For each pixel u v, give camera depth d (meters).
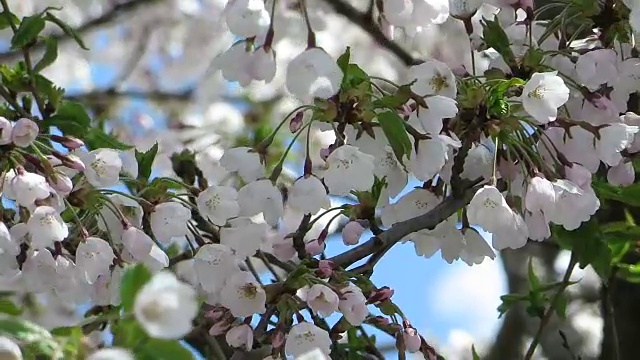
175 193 1.13
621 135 1.07
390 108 1.03
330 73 1.01
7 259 1.02
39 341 0.84
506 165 1.07
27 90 1.15
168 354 0.83
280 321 1.02
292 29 1.39
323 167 1.07
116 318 0.86
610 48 1.11
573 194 1.06
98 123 1.29
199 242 1.11
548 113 1.04
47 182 1.02
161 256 1.05
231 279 1.03
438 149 1.03
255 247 1.08
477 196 1.04
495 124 1.05
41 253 1.02
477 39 1.14
